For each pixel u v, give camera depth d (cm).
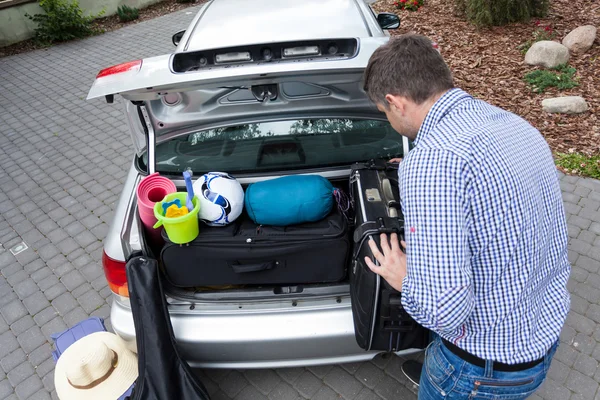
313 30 271
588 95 506
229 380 269
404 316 177
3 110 652
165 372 196
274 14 292
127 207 229
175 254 202
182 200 201
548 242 136
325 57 197
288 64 189
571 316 286
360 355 220
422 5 807
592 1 735
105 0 998
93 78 734
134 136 249
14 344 308
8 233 410
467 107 134
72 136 566
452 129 128
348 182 237
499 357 139
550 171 136
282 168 236
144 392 195
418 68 133
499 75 571
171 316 213
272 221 201
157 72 195
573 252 329
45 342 308
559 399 244
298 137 237
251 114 237
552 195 136
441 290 118
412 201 123
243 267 200
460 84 562
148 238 215
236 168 237
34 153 536
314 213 199
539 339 140
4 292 348
